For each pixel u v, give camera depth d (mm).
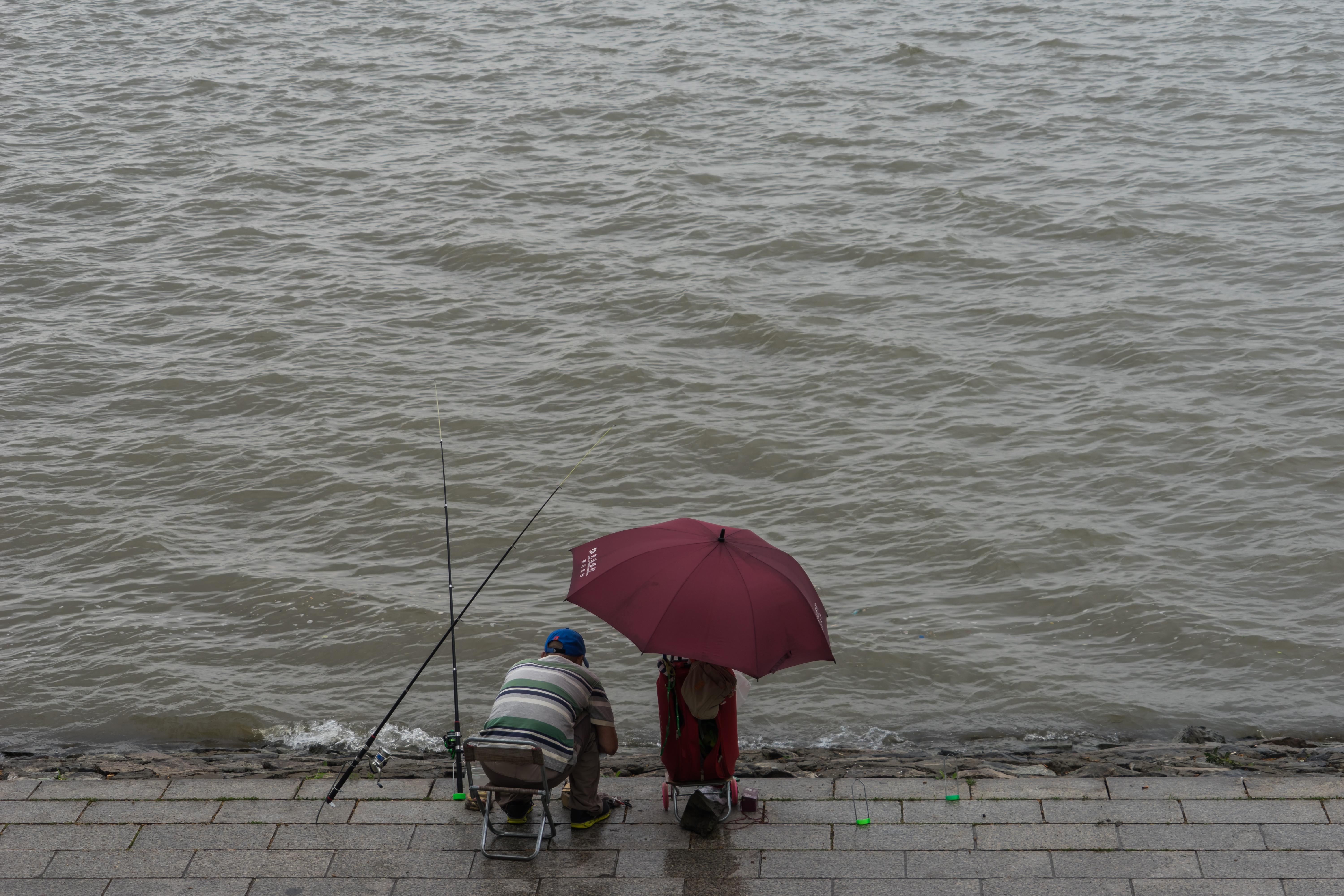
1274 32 40656
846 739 10172
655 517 14430
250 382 18016
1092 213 24828
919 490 14766
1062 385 17656
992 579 12836
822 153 30016
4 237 24453
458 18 45844
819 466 15516
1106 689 10852
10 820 6262
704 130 32125
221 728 10344
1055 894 5555
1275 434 15672
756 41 42031
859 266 22688
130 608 12383
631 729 10281
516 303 21156
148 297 21438
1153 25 42594
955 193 26328
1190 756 8758
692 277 21969
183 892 5695
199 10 46750
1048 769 7625
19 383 17984
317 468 15492
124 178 28344
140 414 17109
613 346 19062
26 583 12906
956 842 5988
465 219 25266
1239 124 31312
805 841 6055
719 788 6527
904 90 35938
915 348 18812
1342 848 5762
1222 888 5527
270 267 22891
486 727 5871
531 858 5938
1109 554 13180
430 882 5773
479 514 14383
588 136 31781
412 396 17562
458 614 12180
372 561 13391
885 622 12047
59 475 15336
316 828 6227
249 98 35719
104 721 10438
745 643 5531
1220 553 13133
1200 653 11336
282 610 12312
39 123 32969
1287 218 24234
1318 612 11953
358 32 43750
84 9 46656
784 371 18391
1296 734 10062
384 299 21312
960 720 10461
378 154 30391
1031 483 14883
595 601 5734
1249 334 18859
